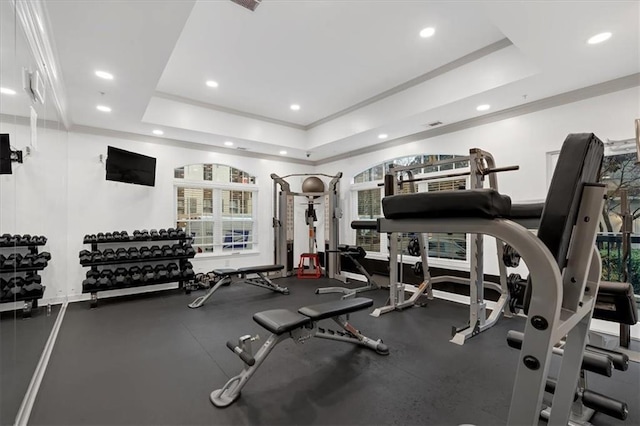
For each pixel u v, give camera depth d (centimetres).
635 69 285
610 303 173
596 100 315
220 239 591
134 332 316
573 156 95
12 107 188
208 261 568
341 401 197
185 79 399
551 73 293
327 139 548
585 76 298
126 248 478
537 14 213
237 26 291
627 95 298
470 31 299
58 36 237
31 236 233
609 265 314
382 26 291
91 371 235
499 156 391
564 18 216
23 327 212
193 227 560
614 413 147
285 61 355
